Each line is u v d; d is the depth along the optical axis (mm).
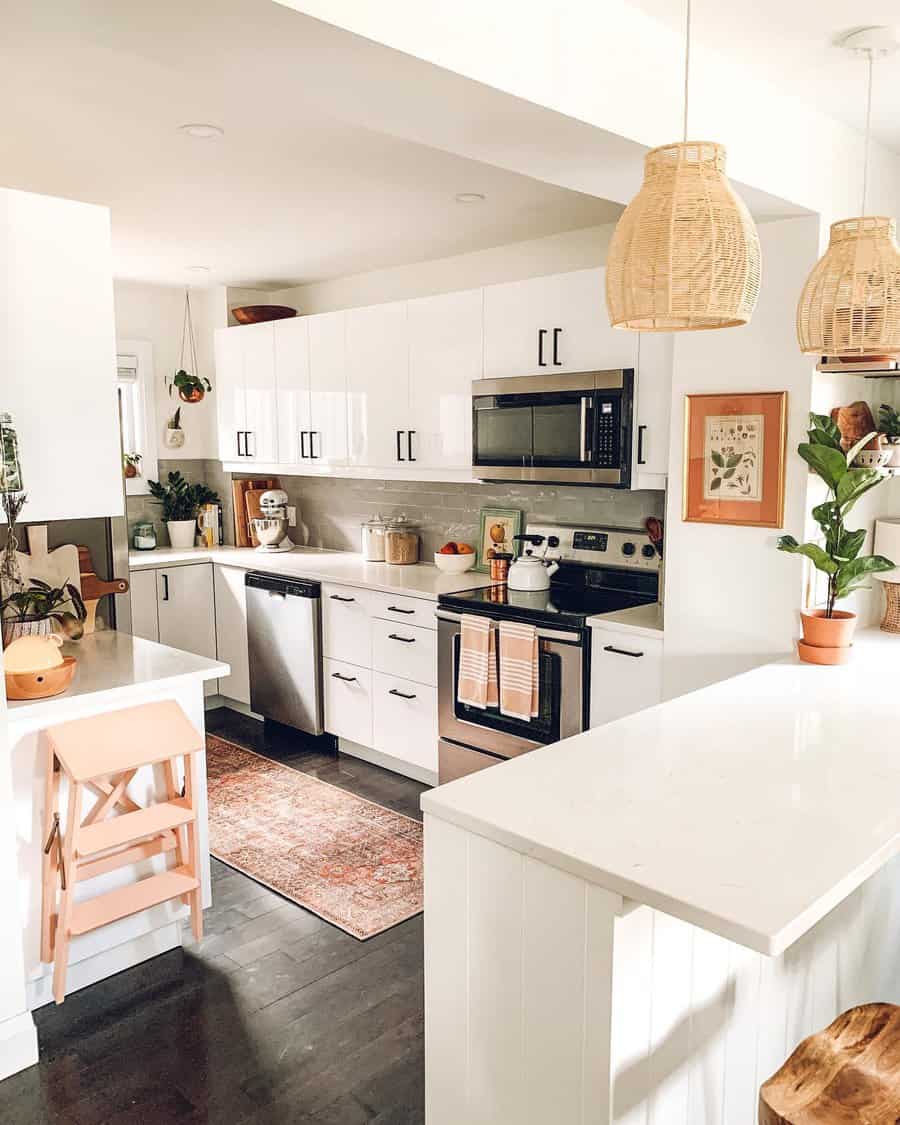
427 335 4164
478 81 1701
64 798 2520
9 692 2459
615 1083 1449
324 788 4156
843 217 2805
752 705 2322
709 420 2992
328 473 4840
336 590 4473
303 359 4891
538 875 1518
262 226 3926
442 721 3953
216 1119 2121
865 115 2684
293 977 2684
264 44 1530
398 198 3471
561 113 1875
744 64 2301
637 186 2424
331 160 3010
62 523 3217
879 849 1491
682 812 1632
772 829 1562
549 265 4121
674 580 3150
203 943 2869
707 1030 1660
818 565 2727
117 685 2625
